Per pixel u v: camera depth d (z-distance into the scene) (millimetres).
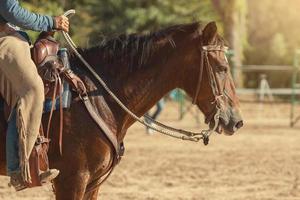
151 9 57094
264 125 38281
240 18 58656
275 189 19953
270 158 25672
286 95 56719
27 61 10883
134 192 19219
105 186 20016
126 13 56406
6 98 10977
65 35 11406
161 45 11656
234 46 56688
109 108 11336
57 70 11039
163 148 28109
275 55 62469
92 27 52344
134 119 11648
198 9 58188
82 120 11070
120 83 11555
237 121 11516
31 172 10852
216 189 19875
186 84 11672
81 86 11141
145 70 11609
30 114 10750
